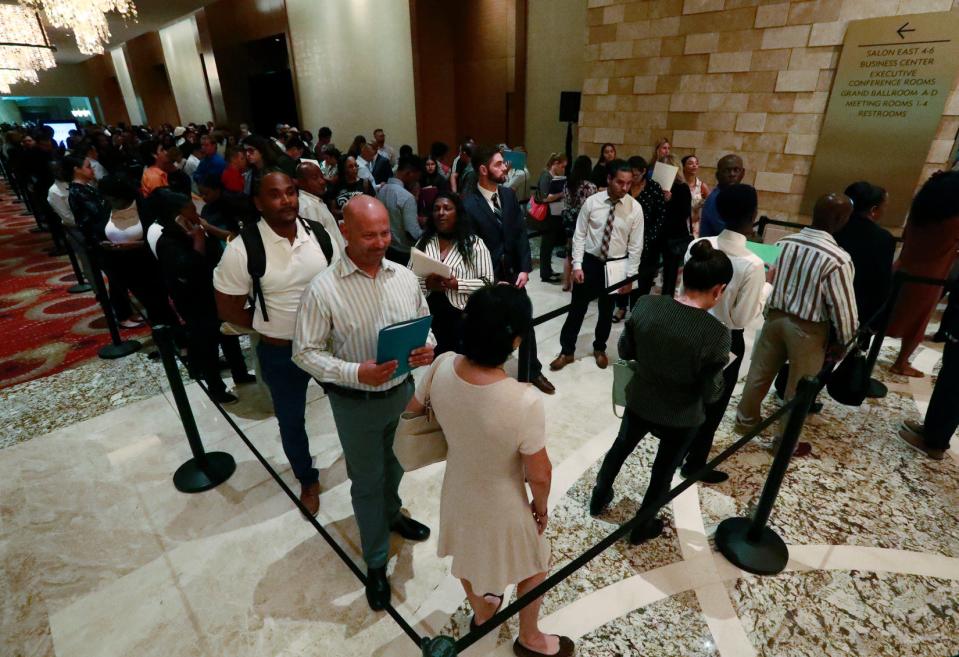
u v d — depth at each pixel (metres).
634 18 6.30
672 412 1.98
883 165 4.97
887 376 3.75
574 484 2.73
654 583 2.15
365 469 1.87
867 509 2.55
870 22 4.74
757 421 3.10
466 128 10.43
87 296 5.65
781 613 2.03
